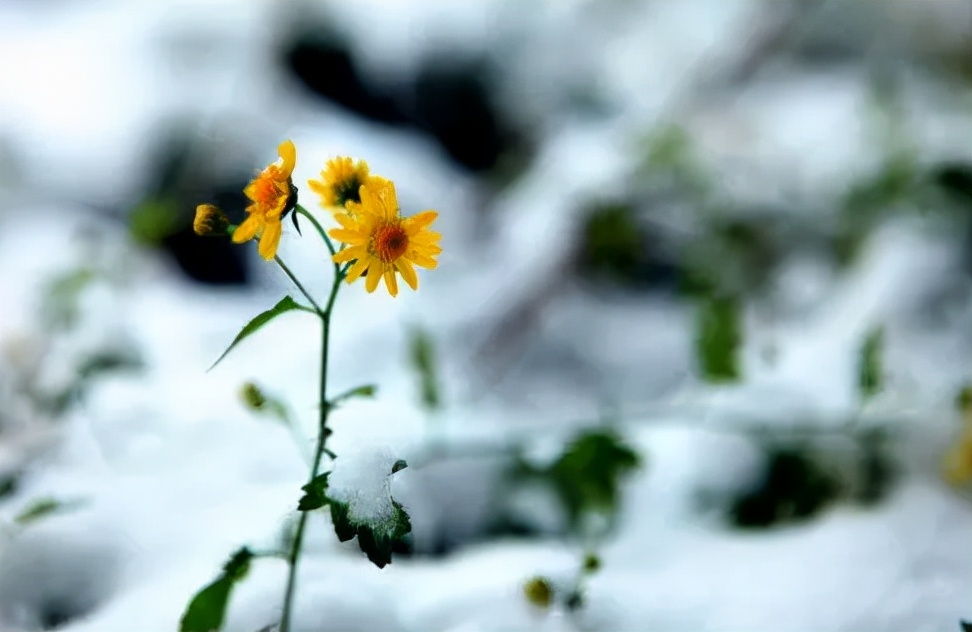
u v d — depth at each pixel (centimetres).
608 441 75
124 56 134
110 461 80
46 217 120
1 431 83
